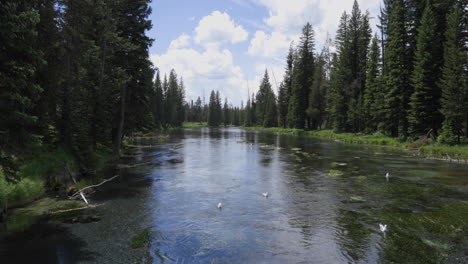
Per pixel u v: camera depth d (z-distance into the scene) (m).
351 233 9.44
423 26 36.53
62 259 7.59
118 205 12.47
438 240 8.84
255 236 9.23
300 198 13.69
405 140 39.94
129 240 8.85
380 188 15.60
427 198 13.59
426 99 36.25
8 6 8.12
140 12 26.67
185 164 24.02
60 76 17.30
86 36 21.48
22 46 8.70
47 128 17.81
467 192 14.70
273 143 45.06
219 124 154.88
